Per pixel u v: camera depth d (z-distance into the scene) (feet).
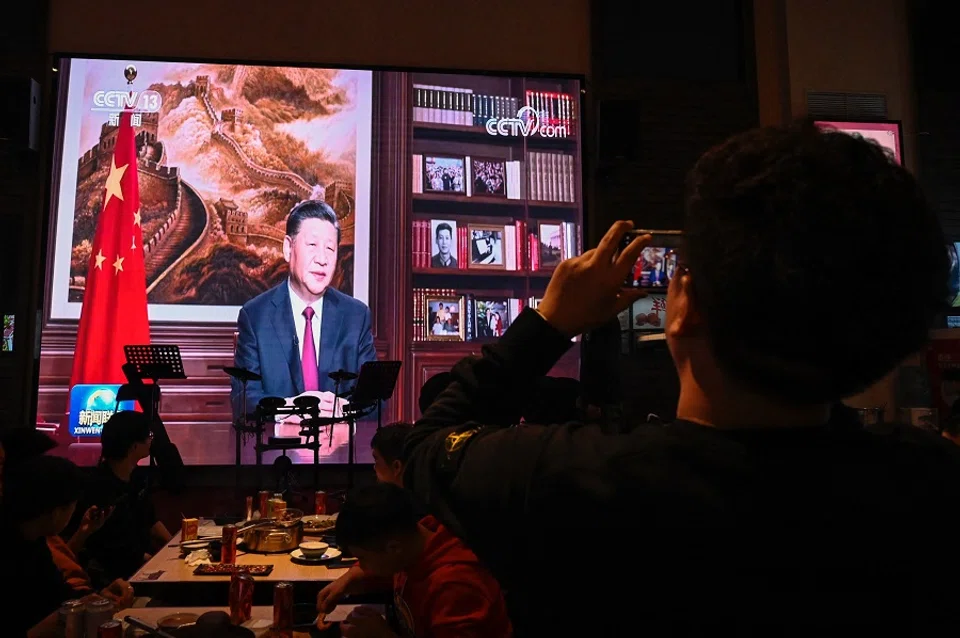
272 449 16.10
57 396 16.38
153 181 17.08
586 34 19.13
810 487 1.68
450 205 18.02
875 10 19.36
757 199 1.62
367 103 17.93
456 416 2.13
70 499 6.88
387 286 17.62
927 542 1.69
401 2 18.63
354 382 17.25
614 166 18.07
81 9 17.54
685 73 19.27
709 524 1.67
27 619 6.68
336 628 6.35
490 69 18.71
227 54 17.92
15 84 16.28
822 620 1.63
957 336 14.83
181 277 16.98
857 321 1.56
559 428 1.98
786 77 19.01
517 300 18.06
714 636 1.65
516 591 1.86
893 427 2.06
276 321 17.16
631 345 16.10
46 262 16.57
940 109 19.17
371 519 5.36
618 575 1.71
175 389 16.66
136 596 8.02
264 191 17.42
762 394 1.74
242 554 8.80
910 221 1.60
